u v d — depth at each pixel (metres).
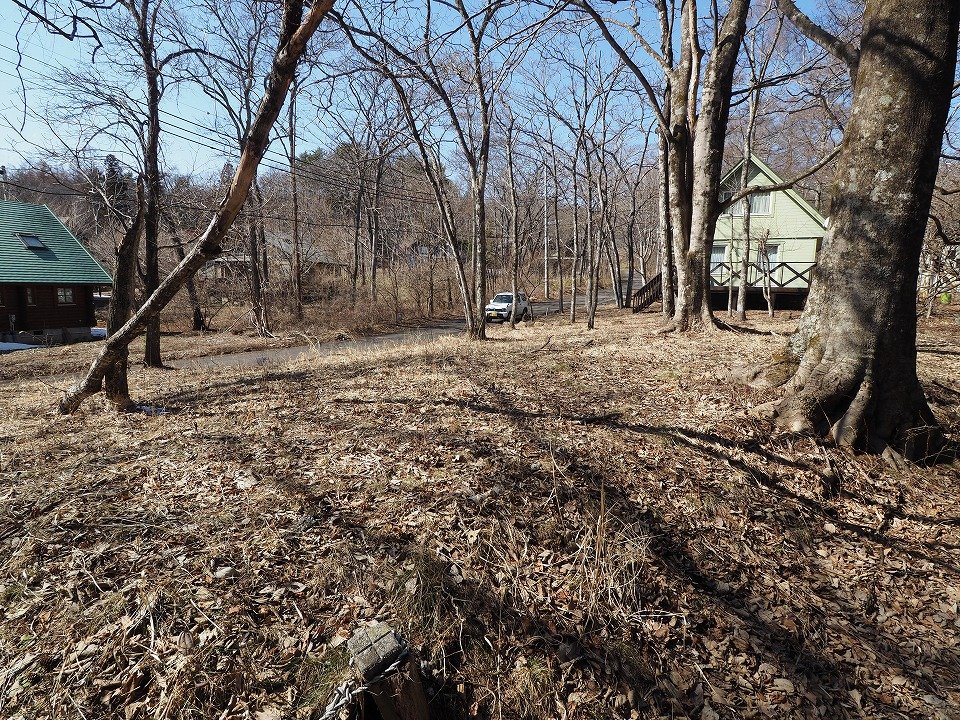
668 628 2.70
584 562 2.95
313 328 20.25
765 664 2.58
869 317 4.45
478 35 10.34
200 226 18.23
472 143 12.61
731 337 8.66
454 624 2.47
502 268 32.34
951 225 14.39
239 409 5.55
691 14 8.73
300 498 3.37
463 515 3.23
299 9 3.15
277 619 2.43
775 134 21.23
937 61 4.20
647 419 4.86
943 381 6.28
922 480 4.16
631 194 30.81
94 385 5.29
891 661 2.69
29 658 2.17
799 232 22.59
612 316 22.16
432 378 6.69
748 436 4.48
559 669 2.37
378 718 1.97
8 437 4.75
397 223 31.83
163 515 3.16
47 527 2.99
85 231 26.75
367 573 2.70
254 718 2.02
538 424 4.72
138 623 2.34
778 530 3.56
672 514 3.54
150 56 9.73
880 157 4.39
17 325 22.80
